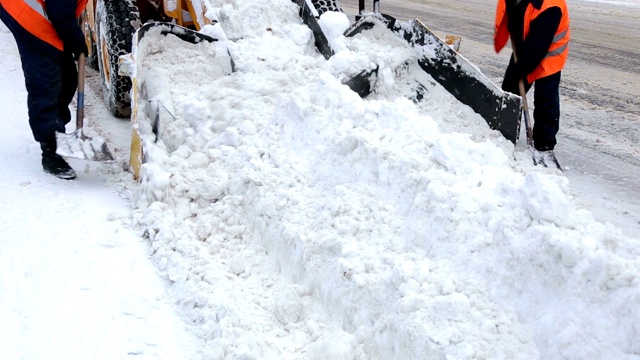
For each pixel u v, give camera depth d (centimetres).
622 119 640
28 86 415
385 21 536
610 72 831
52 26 414
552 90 498
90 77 645
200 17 518
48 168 425
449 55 495
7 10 405
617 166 520
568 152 546
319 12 582
